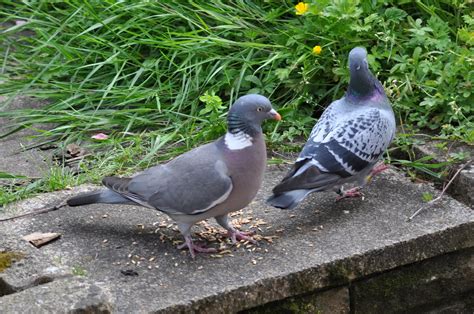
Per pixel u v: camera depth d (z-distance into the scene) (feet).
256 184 15.33
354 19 21.18
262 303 14.79
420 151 19.13
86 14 23.85
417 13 22.79
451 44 21.22
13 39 25.75
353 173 16.79
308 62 21.15
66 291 13.43
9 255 15.37
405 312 16.47
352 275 15.52
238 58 21.88
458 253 16.63
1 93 23.18
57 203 17.81
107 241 16.19
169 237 16.35
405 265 16.20
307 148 16.80
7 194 18.29
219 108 20.48
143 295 14.30
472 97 20.25
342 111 17.29
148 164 19.77
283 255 15.55
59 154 20.67
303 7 21.09
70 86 22.68
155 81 22.70
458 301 16.99
